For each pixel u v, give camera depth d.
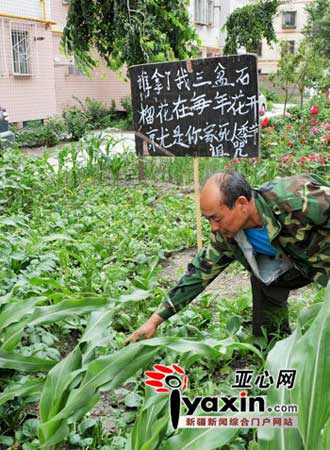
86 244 4.62
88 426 2.51
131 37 8.05
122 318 3.58
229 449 2.41
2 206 6.41
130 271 4.52
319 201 2.39
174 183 7.98
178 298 2.75
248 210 2.43
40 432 2.15
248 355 3.20
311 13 33.38
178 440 1.93
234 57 4.29
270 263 2.79
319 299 3.66
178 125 4.70
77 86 20.48
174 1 8.54
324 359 1.72
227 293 4.17
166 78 4.70
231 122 4.43
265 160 7.99
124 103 19.98
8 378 2.98
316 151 8.96
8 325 2.78
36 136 14.48
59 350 3.36
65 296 3.10
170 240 5.22
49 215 5.95
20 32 16.17
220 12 28.19
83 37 8.93
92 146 8.05
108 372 2.24
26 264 4.27
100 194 6.86
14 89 16.08
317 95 19.59
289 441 1.78
